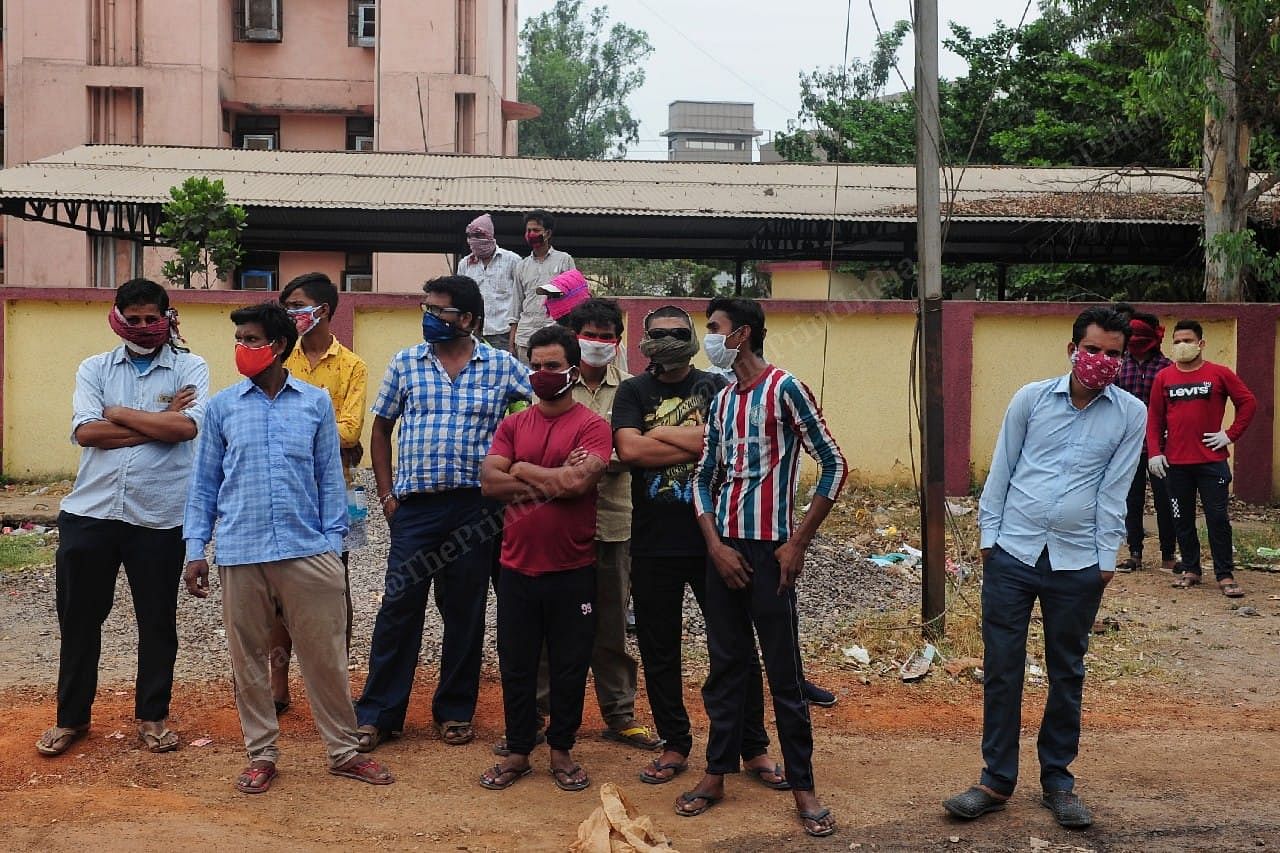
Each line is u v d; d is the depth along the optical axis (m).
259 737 5.48
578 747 6.19
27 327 12.72
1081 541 5.23
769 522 5.18
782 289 27.09
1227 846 5.03
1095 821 5.27
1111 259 18.70
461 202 16.25
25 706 6.46
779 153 30.80
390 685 6.11
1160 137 19.17
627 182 18.09
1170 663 7.89
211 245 14.80
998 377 13.05
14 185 15.94
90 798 5.26
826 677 7.41
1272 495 13.30
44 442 12.79
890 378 13.00
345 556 6.47
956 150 22.16
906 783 5.73
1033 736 6.50
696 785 5.66
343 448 6.41
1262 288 15.59
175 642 5.93
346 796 5.40
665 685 5.74
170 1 26.05
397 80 27.19
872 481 13.02
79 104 25.70
